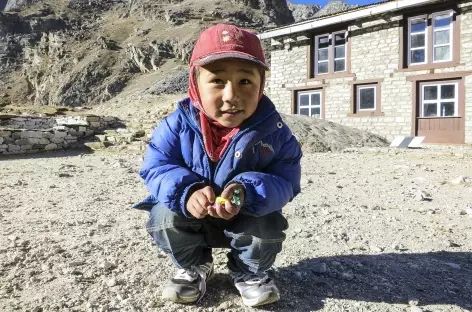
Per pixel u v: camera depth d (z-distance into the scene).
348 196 5.45
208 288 2.47
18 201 5.21
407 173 7.86
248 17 109.12
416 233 3.71
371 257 3.06
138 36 99.50
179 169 2.07
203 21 100.94
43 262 2.87
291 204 4.80
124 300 2.30
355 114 19.58
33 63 115.81
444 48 17.31
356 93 19.67
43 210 4.64
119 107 29.83
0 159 11.99
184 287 2.28
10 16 136.62
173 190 1.99
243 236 2.15
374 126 19.02
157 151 2.16
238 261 2.29
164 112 20.62
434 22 17.45
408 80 18.03
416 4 16.94
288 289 2.48
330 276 2.68
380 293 2.46
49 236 3.52
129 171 8.27
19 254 3.00
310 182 6.62
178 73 64.81
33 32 132.75
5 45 130.12
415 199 5.27
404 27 18.11
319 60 20.94
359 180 6.93
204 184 2.03
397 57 18.30
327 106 20.48
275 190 2.04
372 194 5.64
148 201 2.33
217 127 2.13
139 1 123.81
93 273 2.68
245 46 1.93
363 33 19.25
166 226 2.14
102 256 3.01
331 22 19.52
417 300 2.34
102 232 3.66
